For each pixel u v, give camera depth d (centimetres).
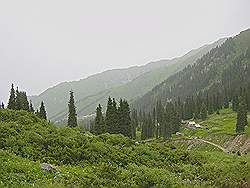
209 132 12044
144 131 13925
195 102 18750
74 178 2589
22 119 4047
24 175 2445
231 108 17725
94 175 2789
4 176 2336
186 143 11038
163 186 2892
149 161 3769
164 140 12306
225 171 3516
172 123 13800
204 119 16000
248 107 15188
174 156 4172
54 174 2620
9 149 3038
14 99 9325
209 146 10225
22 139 3319
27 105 10431
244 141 9562
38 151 3148
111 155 3506
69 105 9562
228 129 11988
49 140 3419
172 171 3550
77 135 3834
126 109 9394
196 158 4306
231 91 19788
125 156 3631
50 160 3031
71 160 3162
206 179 3322
